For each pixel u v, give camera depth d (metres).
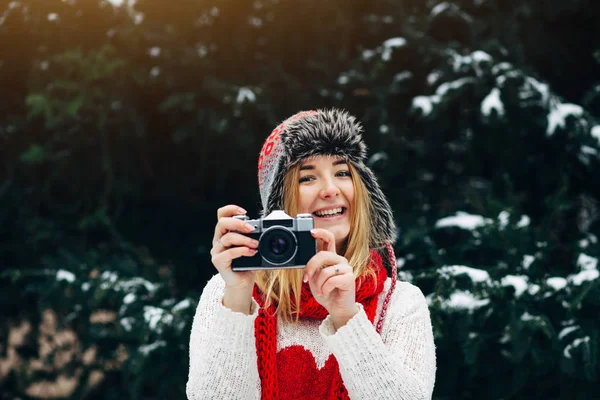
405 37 3.43
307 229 1.55
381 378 1.54
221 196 3.90
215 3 3.49
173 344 3.20
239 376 1.59
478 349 2.79
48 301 3.49
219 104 3.40
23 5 3.37
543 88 3.26
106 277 3.42
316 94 3.53
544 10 3.57
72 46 3.44
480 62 3.25
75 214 3.80
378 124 3.38
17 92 3.77
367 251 1.82
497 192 3.56
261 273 1.86
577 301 2.68
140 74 3.37
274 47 3.68
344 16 3.57
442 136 3.61
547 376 3.09
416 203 3.61
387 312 1.76
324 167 1.81
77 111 3.38
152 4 3.38
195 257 3.88
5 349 4.06
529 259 2.92
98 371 3.70
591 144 3.23
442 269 2.82
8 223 3.92
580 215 3.68
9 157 3.79
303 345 1.74
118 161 3.69
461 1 3.60
